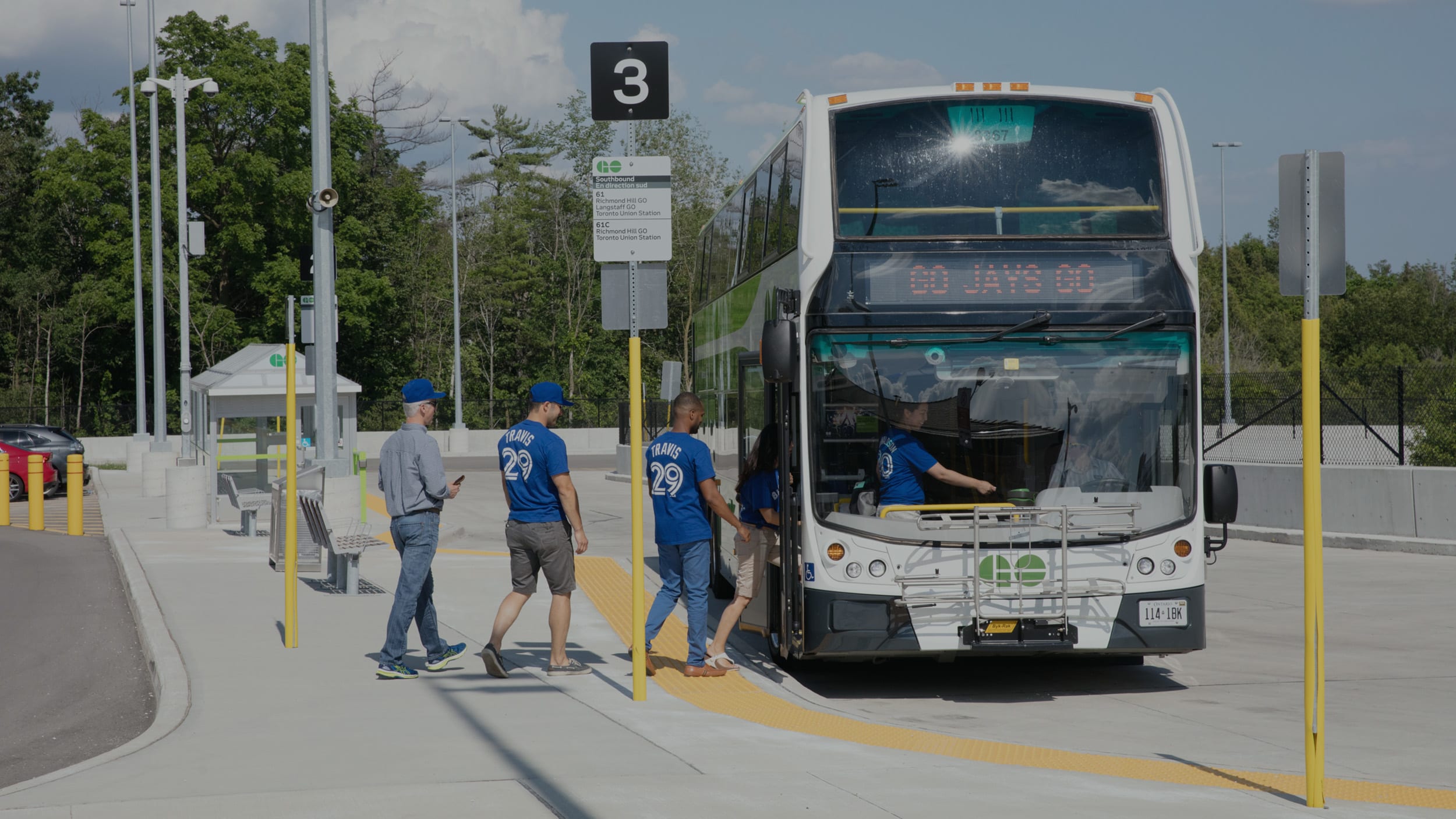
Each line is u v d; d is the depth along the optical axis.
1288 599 14.17
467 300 68.81
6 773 7.42
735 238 13.05
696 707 8.36
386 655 9.23
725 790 6.19
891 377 9.02
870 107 9.27
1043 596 8.78
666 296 8.59
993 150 9.24
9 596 14.84
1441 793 6.47
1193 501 9.02
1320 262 6.15
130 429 55.25
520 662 10.02
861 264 9.09
